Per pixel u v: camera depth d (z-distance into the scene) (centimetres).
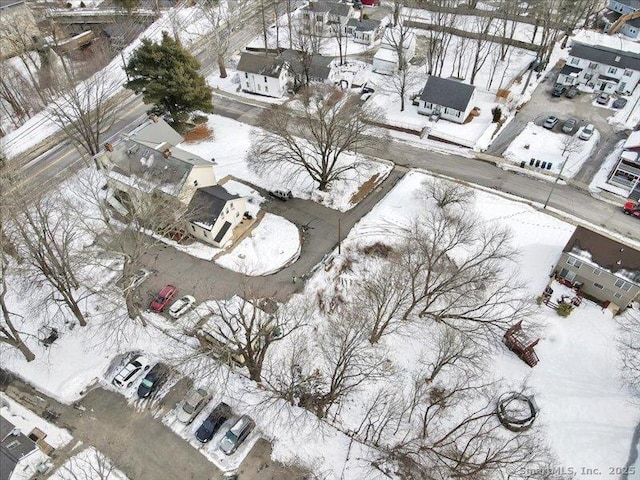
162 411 3888
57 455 3638
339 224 5022
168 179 5031
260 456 3634
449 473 3438
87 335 4375
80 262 4169
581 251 4528
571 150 6206
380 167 6234
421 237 4656
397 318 4419
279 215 5559
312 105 6506
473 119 7044
